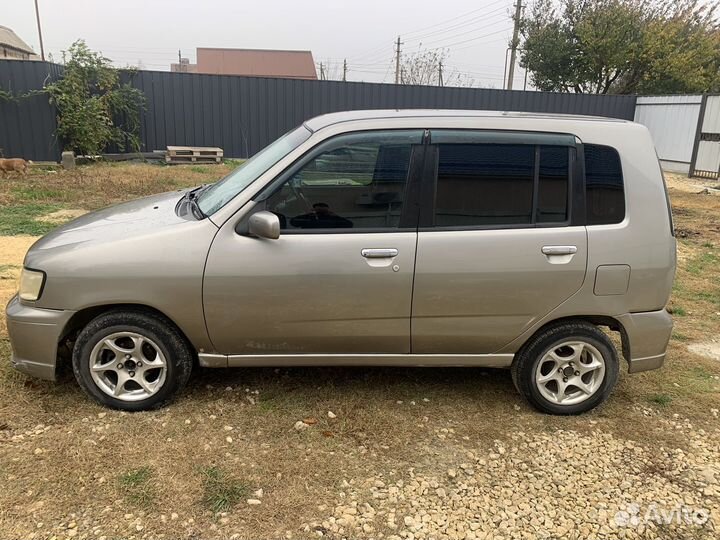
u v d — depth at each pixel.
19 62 14.04
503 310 3.35
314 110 17.91
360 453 3.12
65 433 3.12
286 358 3.41
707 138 18.41
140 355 3.31
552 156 3.32
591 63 27.84
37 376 3.30
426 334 3.38
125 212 3.72
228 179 3.84
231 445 3.11
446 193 3.27
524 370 3.53
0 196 9.68
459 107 19.28
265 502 2.70
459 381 4.01
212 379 3.80
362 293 3.24
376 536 2.54
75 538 2.42
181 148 16.27
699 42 27.34
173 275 3.14
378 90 18.30
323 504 2.72
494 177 3.29
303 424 3.34
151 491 2.71
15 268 5.90
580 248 3.30
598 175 3.35
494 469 3.06
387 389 3.83
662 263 3.40
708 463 3.20
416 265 3.23
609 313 3.40
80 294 3.13
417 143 3.27
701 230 10.07
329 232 3.22
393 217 3.26
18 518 2.51
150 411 3.38
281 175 3.21
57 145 14.70
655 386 4.08
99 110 15.06
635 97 21.38
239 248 3.16
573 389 3.62
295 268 3.18
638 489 2.96
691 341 4.96
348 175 3.24
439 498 2.81
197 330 3.26
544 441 3.33
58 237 3.38
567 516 2.74
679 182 17.55
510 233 3.28
